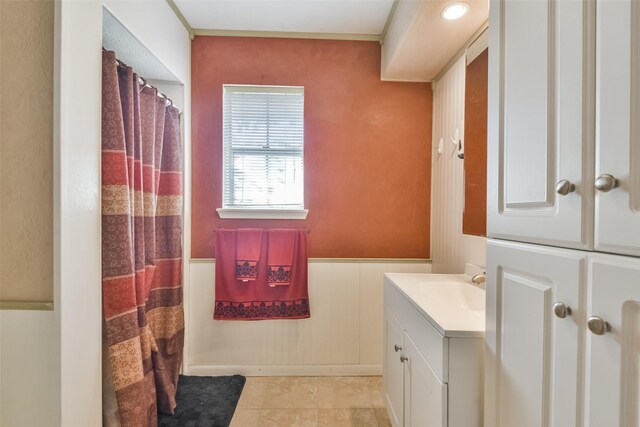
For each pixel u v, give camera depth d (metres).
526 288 0.69
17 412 1.02
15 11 1.00
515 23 0.73
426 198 2.12
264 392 1.91
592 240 0.54
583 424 0.55
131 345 1.31
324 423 1.64
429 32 1.56
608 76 0.51
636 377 0.47
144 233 1.59
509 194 0.76
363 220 2.13
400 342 1.37
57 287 1.00
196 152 2.08
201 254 2.10
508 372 0.76
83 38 1.08
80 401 1.08
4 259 1.02
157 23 1.64
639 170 0.47
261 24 2.00
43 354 1.01
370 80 2.11
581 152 0.55
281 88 2.12
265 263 2.04
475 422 0.93
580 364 0.55
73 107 1.04
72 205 1.04
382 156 2.12
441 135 1.98
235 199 2.13
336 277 2.12
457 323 0.97
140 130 1.49
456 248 1.78
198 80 2.08
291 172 2.13
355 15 1.89
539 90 0.65
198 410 1.71
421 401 1.11
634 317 0.47
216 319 2.02
